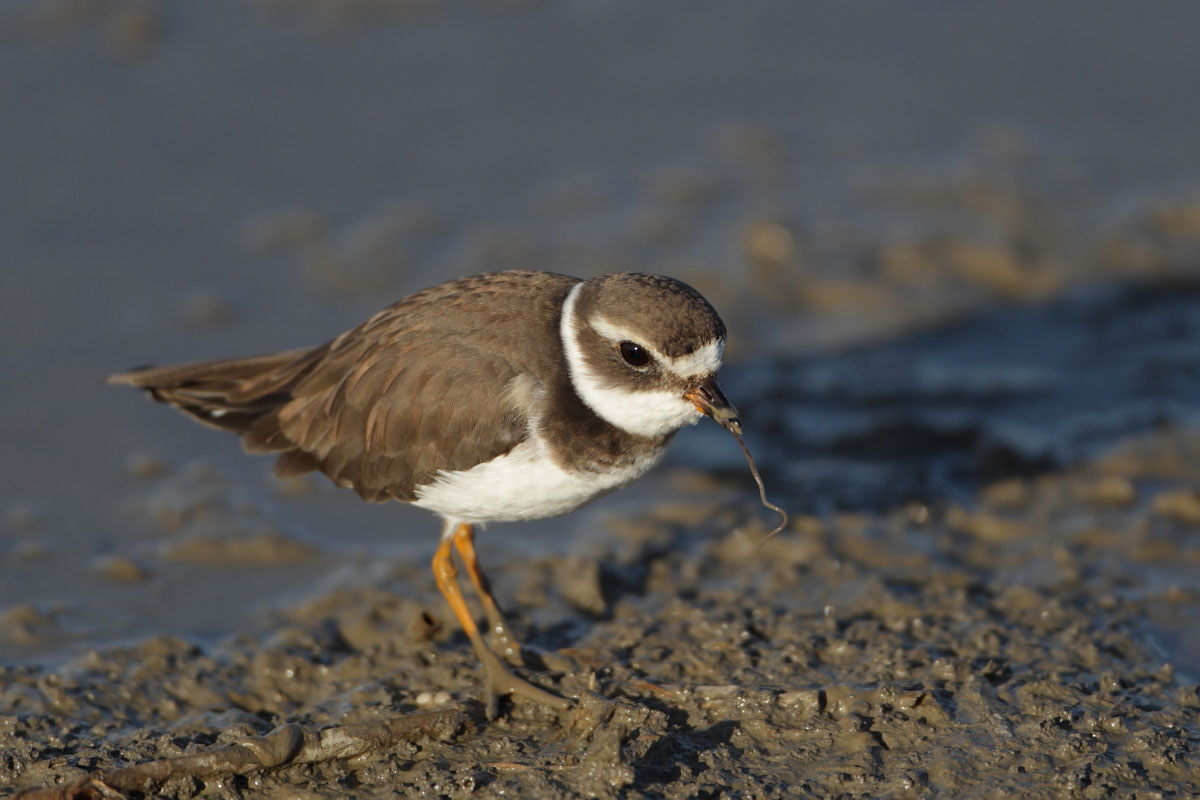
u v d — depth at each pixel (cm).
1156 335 1548
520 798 882
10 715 978
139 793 887
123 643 1084
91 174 1802
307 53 2077
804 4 2220
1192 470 1323
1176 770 903
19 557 1205
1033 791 882
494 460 973
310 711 998
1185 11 2178
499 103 1983
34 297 1582
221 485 1313
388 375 1005
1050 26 2155
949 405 1444
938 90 2008
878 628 1079
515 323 988
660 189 1800
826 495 1305
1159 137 1894
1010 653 1043
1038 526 1248
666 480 1350
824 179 1825
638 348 954
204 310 1570
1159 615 1112
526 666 1055
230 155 1855
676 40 2136
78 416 1409
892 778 898
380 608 1138
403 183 1814
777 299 1617
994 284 1648
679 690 987
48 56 2030
